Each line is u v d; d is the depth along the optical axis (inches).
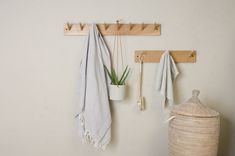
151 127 67.7
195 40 66.8
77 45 66.6
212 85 67.6
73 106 67.3
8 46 66.5
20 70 66.9
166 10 66.4
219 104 67.9
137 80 67.1
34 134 67.6
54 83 67.2
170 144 57.7
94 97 61.6
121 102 67.3
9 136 67.4
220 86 67.6
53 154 67.8
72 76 67.1
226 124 68.0
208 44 67.0
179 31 66.7
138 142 67.9
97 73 62.7
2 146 67.6
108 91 64.9
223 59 67.2
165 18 66.4
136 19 66.4
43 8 66.2
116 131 67.6
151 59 66.3
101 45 64.5
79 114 63.7
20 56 66.7
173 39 66.7
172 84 65.4
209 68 67.3
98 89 62.3
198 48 67.0
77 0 66.2
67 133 67.6
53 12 66.2
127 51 66.7
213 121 53.7
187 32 66.7
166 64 64.2
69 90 67.2
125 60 66.8
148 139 67.9
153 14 66.4
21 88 67.1
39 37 66.5
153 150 68.0
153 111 67.5
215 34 66.9
